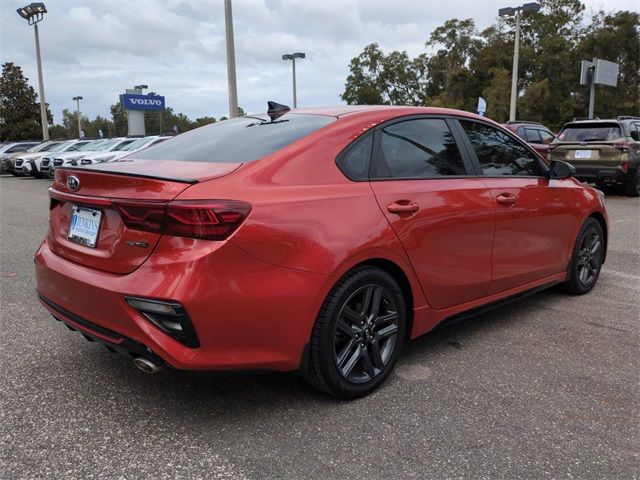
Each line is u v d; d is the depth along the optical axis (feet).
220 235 8.03
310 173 9.42
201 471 7.84
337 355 9.59
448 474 7.78
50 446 8.45
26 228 29.76
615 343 12.64
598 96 159.33
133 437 8.71
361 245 9.40
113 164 10.40
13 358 11.71
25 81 181.78
